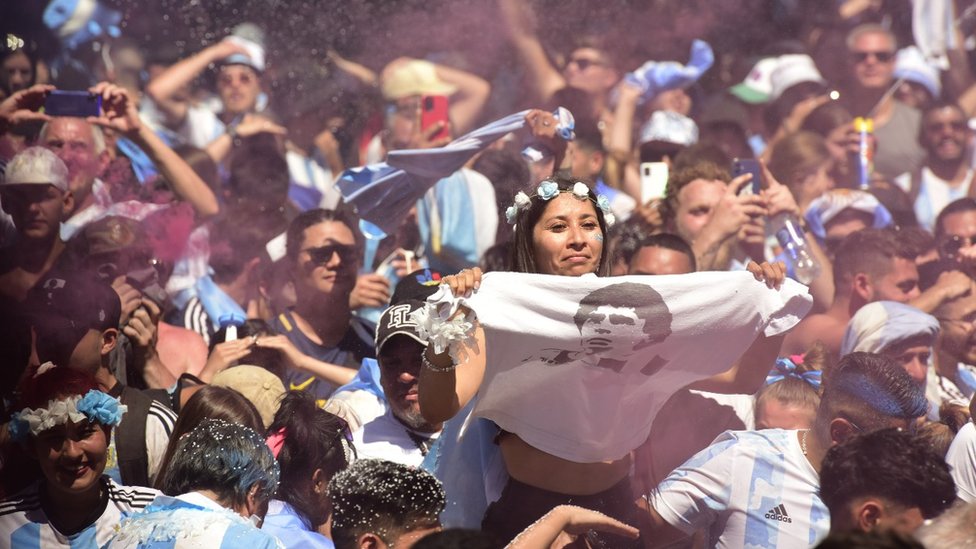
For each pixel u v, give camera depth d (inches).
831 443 438.6
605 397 418.0
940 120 961.5
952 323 663.1
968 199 742.5
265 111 1032.2
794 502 440.1
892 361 446.6
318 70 1058.7
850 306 666.8
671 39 1082.7
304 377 628.1
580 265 412.8
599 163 877.8
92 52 1036.5
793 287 421.7
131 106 776.3
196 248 751.7
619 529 382.6
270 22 1069.1
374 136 1026.7
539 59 1072.2
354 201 663.1
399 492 380.8
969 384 655.8
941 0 1083.9
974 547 337.7
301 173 1001.5
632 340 406.3
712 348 421.4
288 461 462.0
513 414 421.4
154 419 494.3
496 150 823.1
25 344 515.8
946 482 372.2
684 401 517.0
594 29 1064.8
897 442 377.7
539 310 397.4
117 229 647.8
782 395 528.4
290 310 685.3
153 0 1059.9
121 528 412.5
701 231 677.3
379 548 378.3
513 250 424.8
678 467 462.6
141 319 582.2
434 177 662.5
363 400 564.1
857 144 909.8
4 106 760.3
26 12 1004.6
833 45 1087.0
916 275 666.8
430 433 528.1
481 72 1077.1
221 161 965.8
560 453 424.5
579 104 1029.8
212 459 415.2
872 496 371.9
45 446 432.5
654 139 872.9
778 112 1039.0
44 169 652.7
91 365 520.4
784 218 683.4
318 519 465.1
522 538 370.6
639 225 709.3
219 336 611.5
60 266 650.2
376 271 790.5
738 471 446.3
